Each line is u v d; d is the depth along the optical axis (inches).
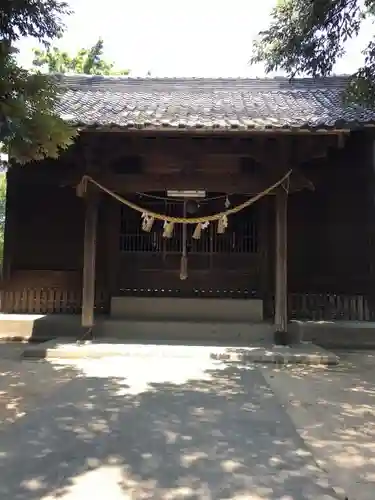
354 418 199.5
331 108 414.6
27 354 327.3
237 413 204.5
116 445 164.9
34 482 135.4
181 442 168.4
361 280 424.5
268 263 428.5
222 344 364.5
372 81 300.7
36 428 182.4
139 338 388.8
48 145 225.6
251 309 418.3
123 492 129.6
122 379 265.7
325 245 431.5
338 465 150.8
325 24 298.4
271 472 144.3
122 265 434.9
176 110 395.5
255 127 321.4
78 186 358.3
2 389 243.1
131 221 435.8
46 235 440.5
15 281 437.4
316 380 271.4
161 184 362.3
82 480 136.9
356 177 431.2
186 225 404.2
